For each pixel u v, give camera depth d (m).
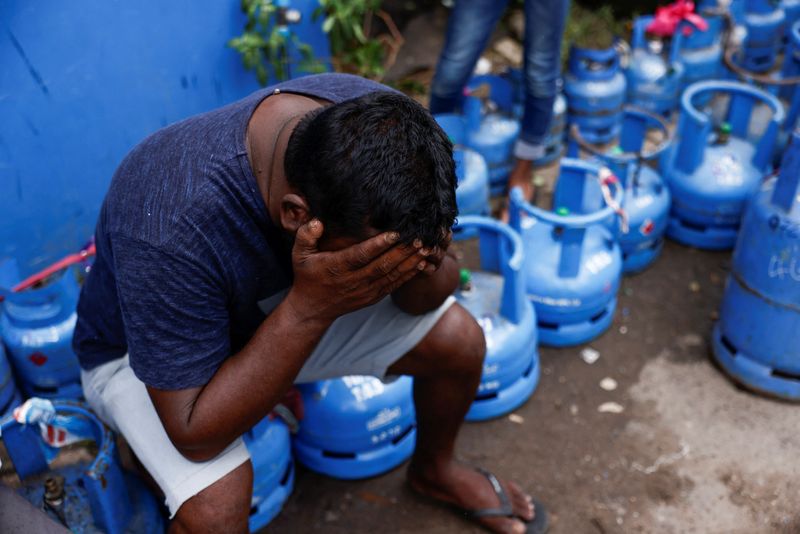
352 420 2.03
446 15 3.98
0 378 2.07
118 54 2.36
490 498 1.96
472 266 2.81
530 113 2.76
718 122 3.33
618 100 3.18
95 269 1.46
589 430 2.29
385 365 1.67
